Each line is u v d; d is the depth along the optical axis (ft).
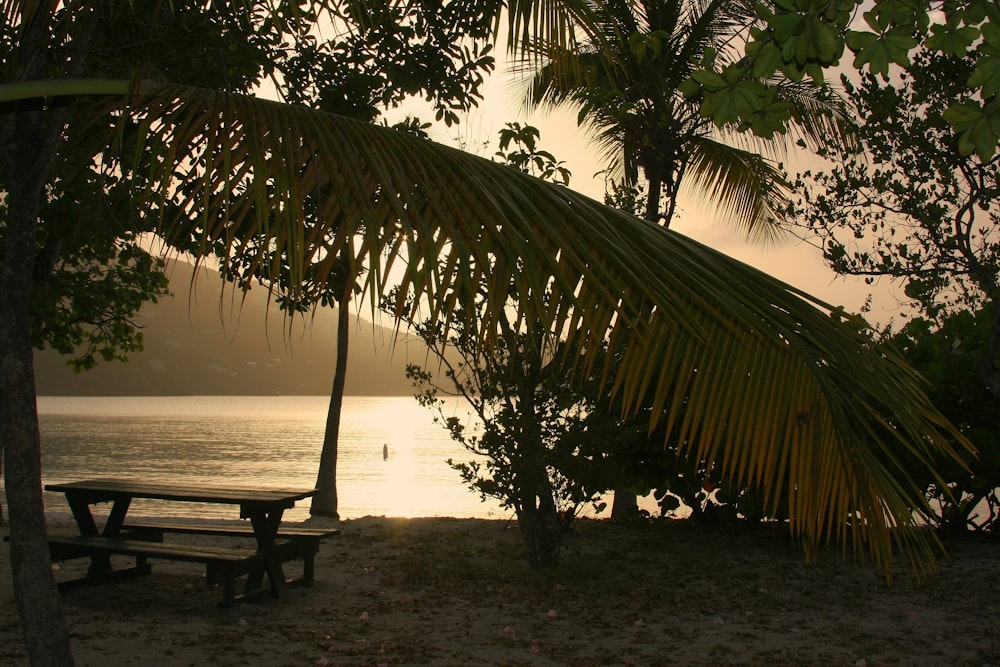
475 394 30.55
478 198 7.30
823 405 7.30
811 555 7.39
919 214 24.64
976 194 24.38
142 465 142.61
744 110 7.80
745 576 29.68
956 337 35.63
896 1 7.00
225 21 16.80
